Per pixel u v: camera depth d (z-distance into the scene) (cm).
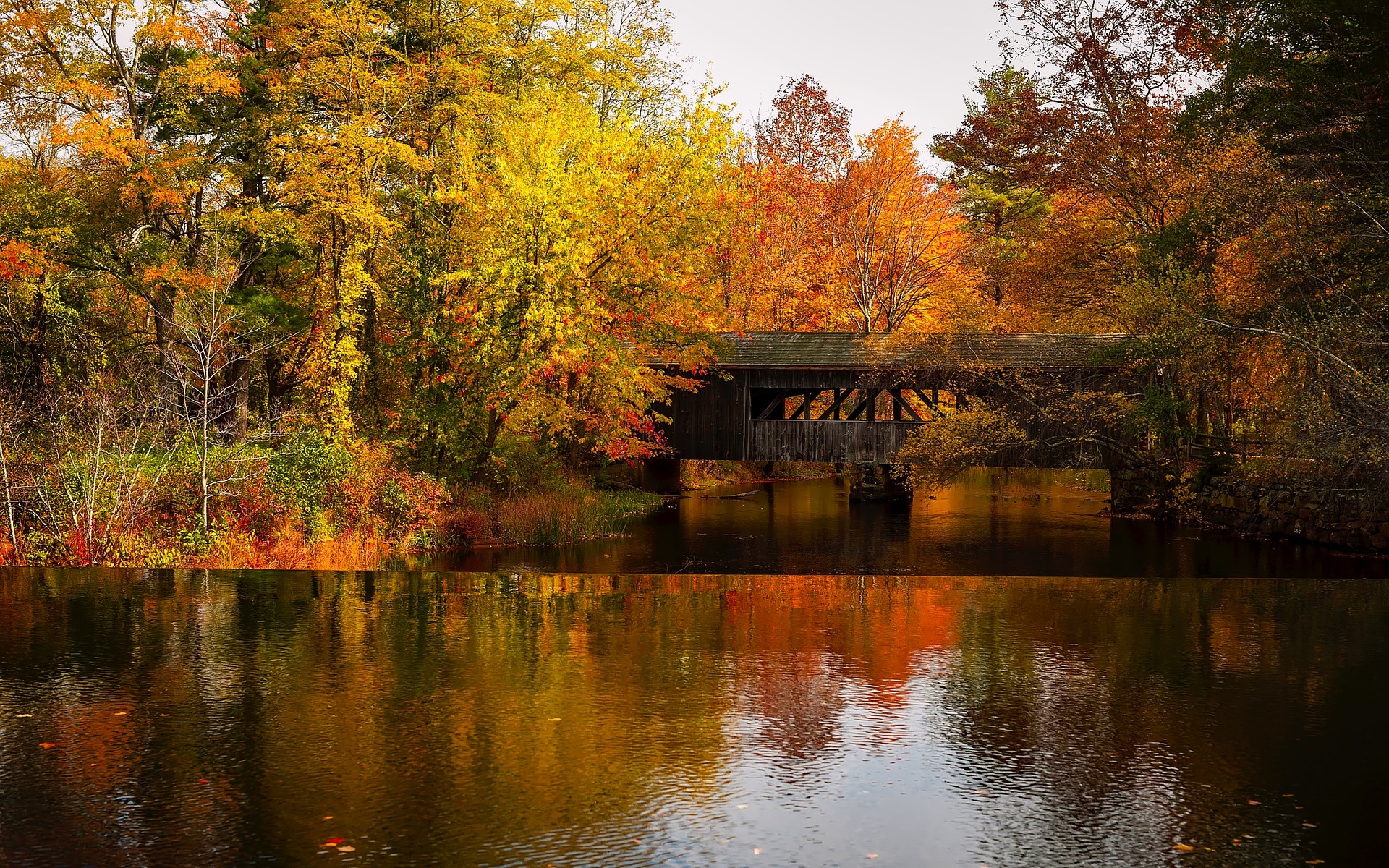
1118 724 715
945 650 959
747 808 561
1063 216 3412
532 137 2214
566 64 2672
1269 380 2400
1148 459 2723
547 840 519
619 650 946
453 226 2306
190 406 2159
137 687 795
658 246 2336
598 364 2388
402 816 548
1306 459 2009
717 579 1574
